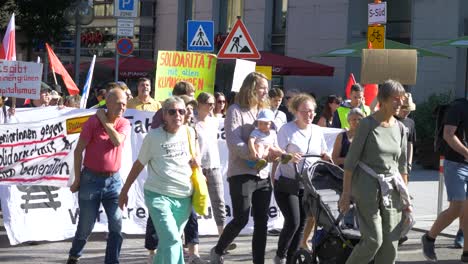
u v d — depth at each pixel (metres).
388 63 9.66
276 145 8.13
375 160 7.05
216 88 25.41
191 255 8.65
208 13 30.58
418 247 10.29
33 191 10.00
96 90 19.05
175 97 7.39
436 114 9.51
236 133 7.93
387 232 7.15
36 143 9.88
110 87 10.99
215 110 10.64
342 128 11.59
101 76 27.03
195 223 8.65
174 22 32.16
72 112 10.32
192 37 13.01
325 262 7.75
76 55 20.53
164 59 11.30
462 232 10.10
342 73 24.81
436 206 13.47
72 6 20.38
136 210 10.42
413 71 9.63
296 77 26.52
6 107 10.40
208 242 10.25
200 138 8.87
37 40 27.66
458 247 10.23
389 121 7.15
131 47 17.17
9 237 9.75
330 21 25.27
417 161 19.44
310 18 25.97
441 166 11.18
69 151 9.97
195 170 7.45
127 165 10.30
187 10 32.19
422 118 19.31
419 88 22.78
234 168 7.98
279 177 8.20
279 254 8.20
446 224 9.16
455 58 21.98
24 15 26.95
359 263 7.16
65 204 10.20
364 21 24.94
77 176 8.05
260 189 8.04
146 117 10.41
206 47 13.03
